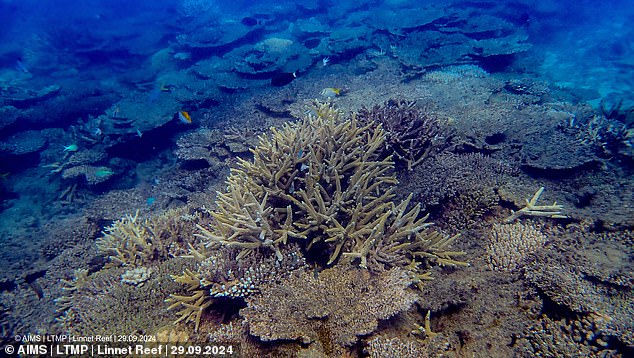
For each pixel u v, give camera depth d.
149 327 1.18
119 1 8.91
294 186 1.32
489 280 1.20
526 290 1.16
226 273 1.18
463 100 2.42
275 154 1.35
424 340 1.08
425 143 1.72
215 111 3.20
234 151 2.34
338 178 1.23
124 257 1.56
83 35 6.10
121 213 2.23
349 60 3.79
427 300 1.16
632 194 1.43
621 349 0.98
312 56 3.95
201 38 5.18
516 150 1.83
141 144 3.07
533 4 5.36
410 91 2.67
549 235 1.33
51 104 3.69
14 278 1.89
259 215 1.17
